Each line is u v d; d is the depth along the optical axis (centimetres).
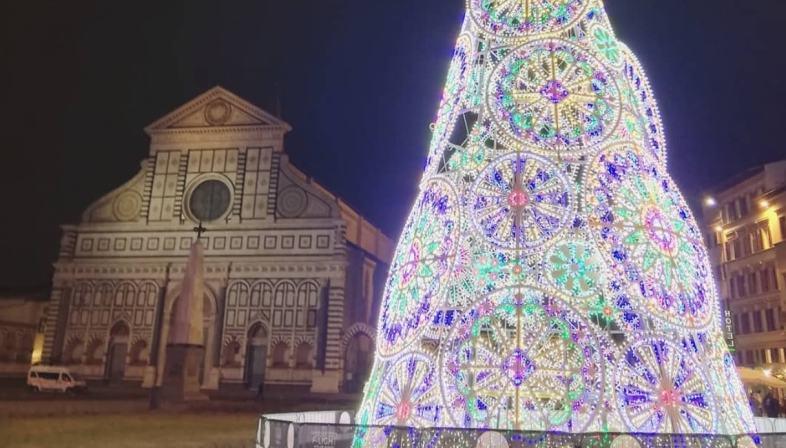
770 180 5256
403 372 1224
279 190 6675
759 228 5350
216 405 4259
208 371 6266
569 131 1268
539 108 1281
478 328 1158
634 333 1138
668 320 1152
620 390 1135
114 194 6944
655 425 1129
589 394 1122
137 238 6762
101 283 6700
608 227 1195
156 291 6569
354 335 6738
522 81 1302
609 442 978
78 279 6750
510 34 1340
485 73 1321
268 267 6481
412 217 1356
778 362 4959
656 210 1234
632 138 1288
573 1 1321
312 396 5653
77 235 6869
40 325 7556
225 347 6353
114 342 6569
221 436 2503
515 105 1283
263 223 6600
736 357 5481
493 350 1175
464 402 1148
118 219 6869
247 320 6388
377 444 1102
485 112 1288
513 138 1254
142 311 6544
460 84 1387
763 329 5191
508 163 1245
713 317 1237
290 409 4069
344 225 6494
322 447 1141
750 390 3650
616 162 1250
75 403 4225
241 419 3319
